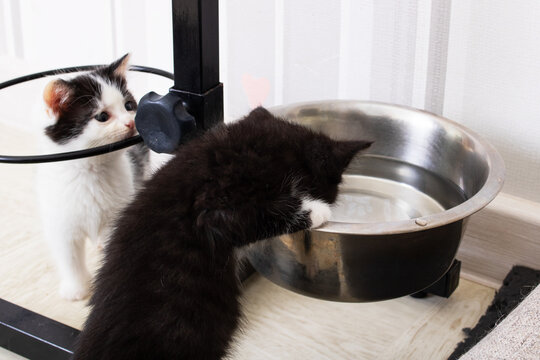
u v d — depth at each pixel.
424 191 1.36
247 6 1.66
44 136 1.38
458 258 1.54
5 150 2.04
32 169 1.94
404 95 1.52
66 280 1.47
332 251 1.03
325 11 1.56
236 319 1.09
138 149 1.49
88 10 1.99
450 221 0.98
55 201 1.39
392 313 1.43
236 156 1.00
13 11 2.16
